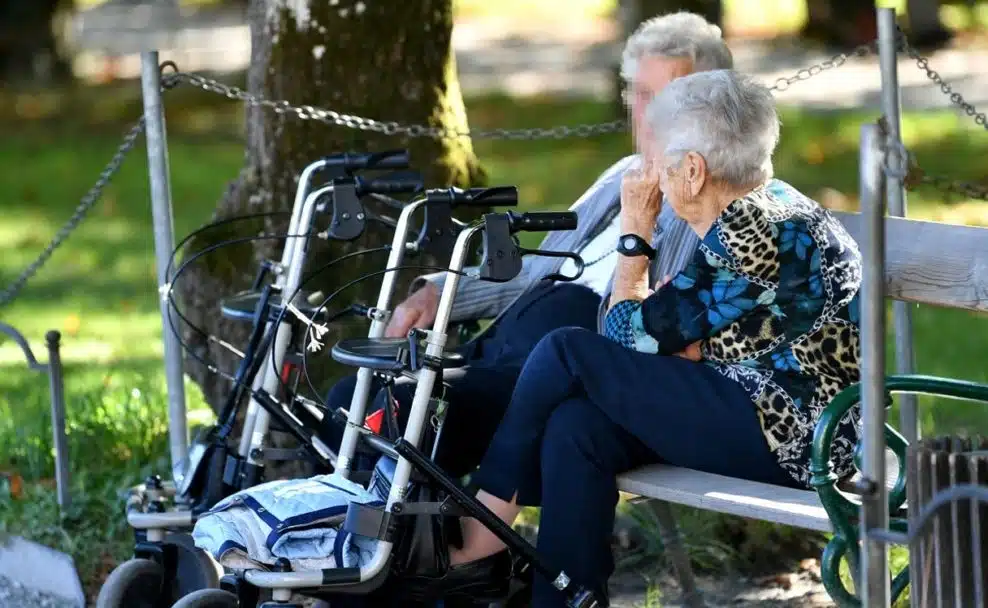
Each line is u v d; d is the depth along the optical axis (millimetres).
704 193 6734
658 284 7559
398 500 6621
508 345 8328
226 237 10023
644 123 7176
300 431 7754
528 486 6840
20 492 10109
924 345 13844
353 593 6613
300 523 6602
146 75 8914
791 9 50094
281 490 6824
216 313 9883
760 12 49969
